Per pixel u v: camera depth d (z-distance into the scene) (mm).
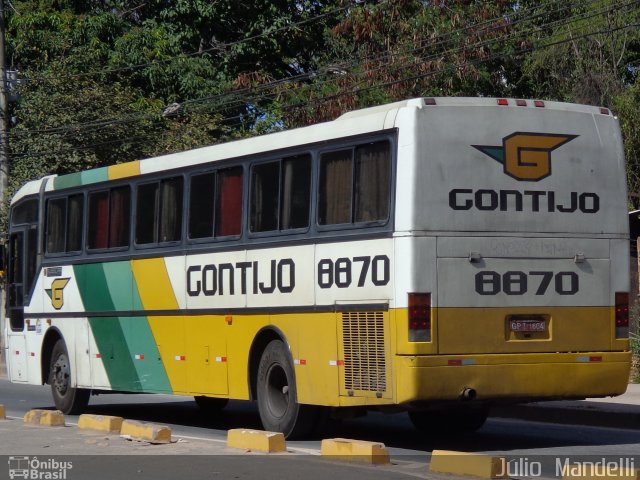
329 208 14836
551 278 14250
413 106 13797
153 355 18469
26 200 22672
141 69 45531
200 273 17328
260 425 19484
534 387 14047
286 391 15578
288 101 37625
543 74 38188
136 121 39781
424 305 13508
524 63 37562
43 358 21875
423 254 13562
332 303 14609
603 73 35406
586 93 34875
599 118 14820
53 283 21438
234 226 16672
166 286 18141
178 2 47062
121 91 40781
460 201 13812
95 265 20109
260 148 16234
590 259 14523
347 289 14375
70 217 21047
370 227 14109
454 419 17016
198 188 17547
